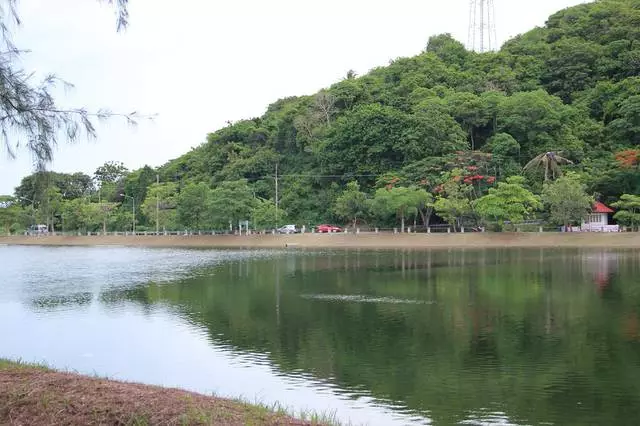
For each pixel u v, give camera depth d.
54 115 10.75
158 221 103.31
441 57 133.88
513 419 11.66
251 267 45.72
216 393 13.40
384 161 91.88
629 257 47.22
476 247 63.72
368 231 81.19
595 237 63.50
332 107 116.81
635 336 18.47
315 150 104.19
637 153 73.31
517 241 65.88
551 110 89.75
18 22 10.37
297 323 21.73
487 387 13.67
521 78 115.31
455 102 99.31
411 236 71.56
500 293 28.03
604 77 106.00
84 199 120.25
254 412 8.72
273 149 118.00
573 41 118.06
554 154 77.94
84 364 16.42
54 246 98.44
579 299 25.83
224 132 129.62
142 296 30.16
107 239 104.81
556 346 17.38
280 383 14.23
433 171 81.25
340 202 83.94
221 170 117.94
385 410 12.20
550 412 12.00
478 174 79.50
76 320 23.42
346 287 31.53
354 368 15.46
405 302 25.98
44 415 8.38
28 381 9.80
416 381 14.23
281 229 88.38
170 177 130.25
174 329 21.20
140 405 8.59
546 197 68.19
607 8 125.94
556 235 65.56
